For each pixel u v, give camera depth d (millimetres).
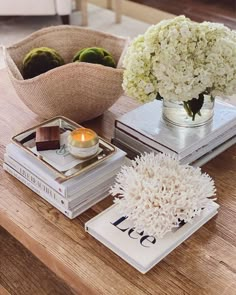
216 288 947
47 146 1184
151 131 1293
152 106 1396
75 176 1120
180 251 1027
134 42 1183
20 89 1346
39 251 1062
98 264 1000
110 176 1180
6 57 1423
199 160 1297
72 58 1615
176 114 1283
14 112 1498
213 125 1317
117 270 986
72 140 1156
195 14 3518
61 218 1114
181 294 935
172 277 970
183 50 1110
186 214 1028
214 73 1134
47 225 1096
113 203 1158
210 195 1085
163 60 1116
